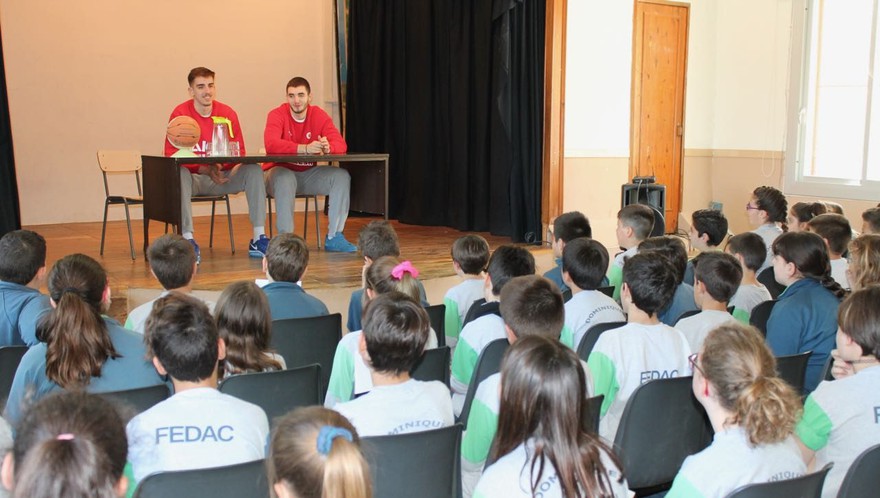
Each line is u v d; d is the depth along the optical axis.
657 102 7.37
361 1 8.15
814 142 7.10
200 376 1.73
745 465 1.45
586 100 6.71
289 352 2.78
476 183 7.28
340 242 5.62
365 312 1.87
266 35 8.29
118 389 2.14
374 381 1.88
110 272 4.64
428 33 7.54
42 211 7.25
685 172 7.73
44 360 2.12
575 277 2.86
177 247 2.81
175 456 1.61
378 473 1.63
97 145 7.46
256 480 1.49
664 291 2.25
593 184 6.88
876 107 6.59
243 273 4.72
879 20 6.51
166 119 7.80
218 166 5.15
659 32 7.27
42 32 7.10
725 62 7.71
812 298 2.70
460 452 1.80
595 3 6.64
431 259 5.59
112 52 7.45
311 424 1.16
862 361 1.88
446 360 2.49
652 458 2.06
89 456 0.97
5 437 1.48
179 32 7.79
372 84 8.15
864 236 2.88
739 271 2.61
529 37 6.54
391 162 8.12
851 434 1.78
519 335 2.14
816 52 6.98
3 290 2.69
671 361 2.24
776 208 4.36
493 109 6.93
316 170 5.62
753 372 1.47
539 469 1.34
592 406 1.81
